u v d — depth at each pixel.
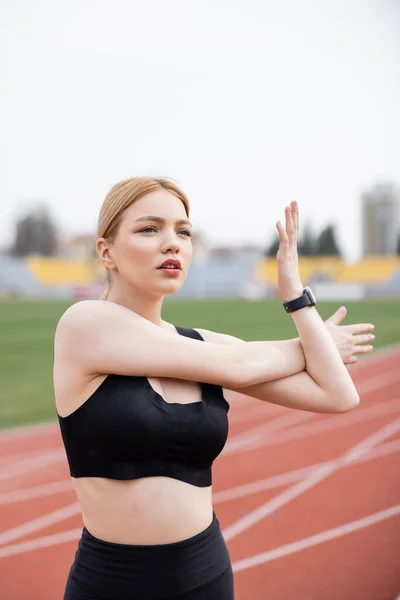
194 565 1.45
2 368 10.98
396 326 17.22
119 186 1.61
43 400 8.48
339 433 6.37
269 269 32.34
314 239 42.25
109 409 1.44
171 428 1.44
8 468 5.39
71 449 1.50
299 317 1.65
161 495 1.44
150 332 1.50
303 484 4.84
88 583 1.44
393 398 8.21
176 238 1.58
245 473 5.12
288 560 3.54
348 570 3.41
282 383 1.64
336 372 1.63
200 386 1.58
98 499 1.46
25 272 30.61
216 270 32.41
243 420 6.93
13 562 3.59
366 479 4.95
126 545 1.43
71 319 1.52
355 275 30.41
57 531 4.03
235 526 4.03
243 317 19.75
